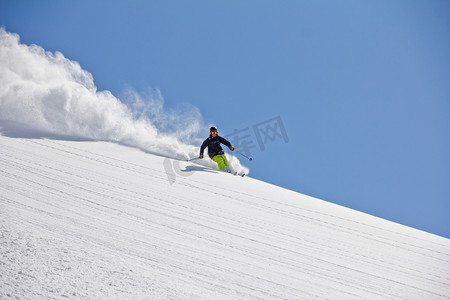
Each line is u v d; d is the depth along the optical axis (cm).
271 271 320
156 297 213
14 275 198
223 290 254
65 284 203
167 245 334
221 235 406
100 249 281
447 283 388
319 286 306
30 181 482
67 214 370
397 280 367
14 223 293
